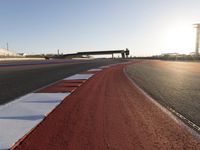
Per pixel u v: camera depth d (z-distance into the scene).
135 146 4.66
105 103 8.74
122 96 10.30
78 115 7.00
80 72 23.73
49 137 5.12
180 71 27.06
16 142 4.80
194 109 8.09
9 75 19.77
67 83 14.43
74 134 5.32
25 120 6.38
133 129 5.75
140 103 8.91
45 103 8.55
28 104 8.38
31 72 23.20
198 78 19.02
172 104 8.88
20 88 12.39
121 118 6.73
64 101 9.04
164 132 5.58
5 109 7.62
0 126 5.86
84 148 4.52
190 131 5.70
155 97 10.31
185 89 12.84
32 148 4.52
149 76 20.34
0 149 4.46
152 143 4.84
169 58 94.75
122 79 17.31
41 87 12.79
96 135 5.27
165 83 15.42
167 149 4.55
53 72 23.38
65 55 121.06
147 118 6.79
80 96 10.10
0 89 12.03
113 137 5.16
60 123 6.18
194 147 4.67
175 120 6.66
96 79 17.06
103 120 6.50
